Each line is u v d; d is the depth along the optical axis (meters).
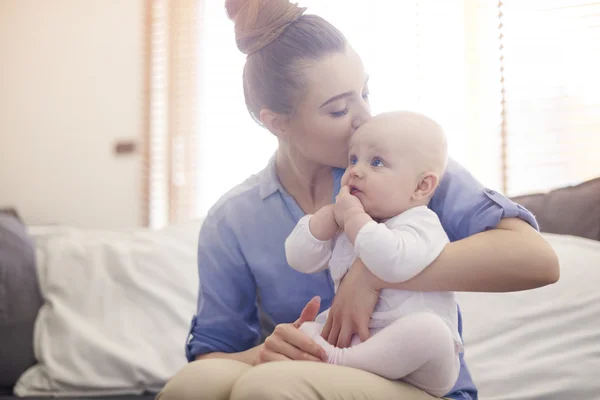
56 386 1.75
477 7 2.59
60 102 3.34
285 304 1.12
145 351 1.79
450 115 2.54
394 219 0.92
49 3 3.39
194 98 3.04
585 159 2.44
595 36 2.44
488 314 1.52
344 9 2.39
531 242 0.89
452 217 0.98
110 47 3.28
